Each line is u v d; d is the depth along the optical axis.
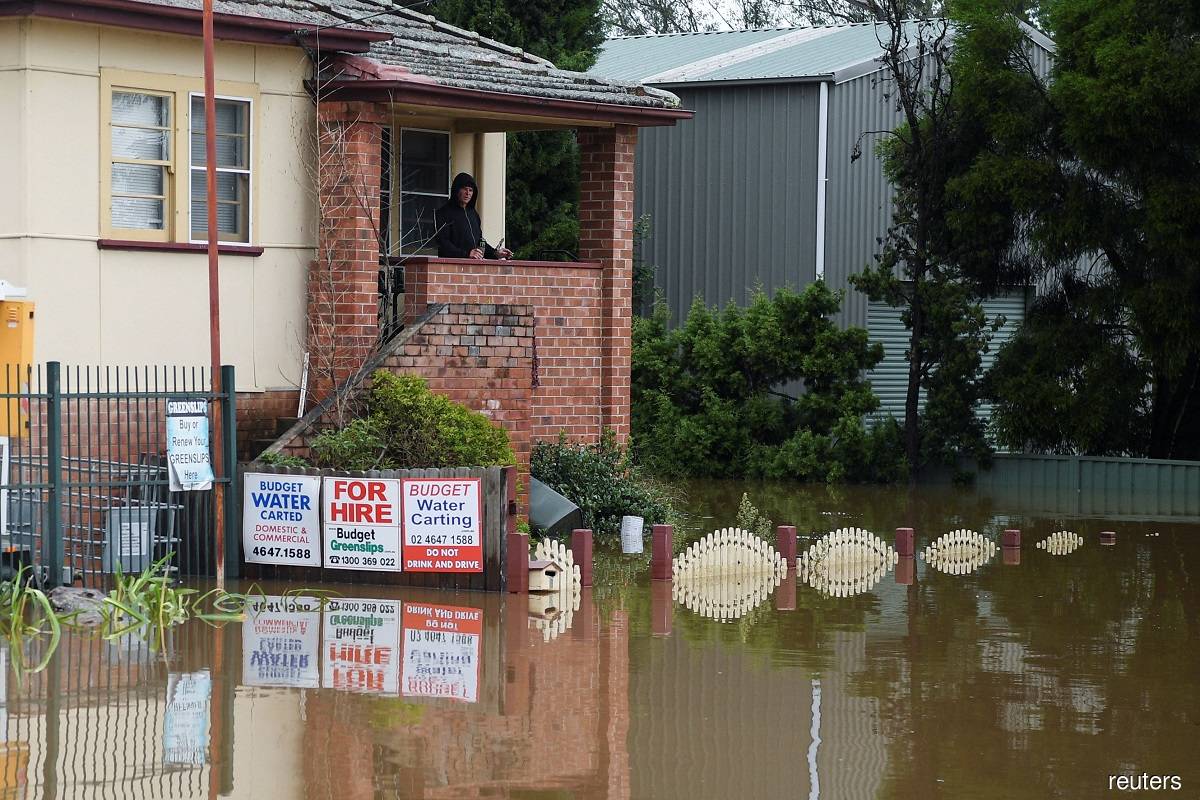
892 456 30.55
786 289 31.09
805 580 18.09
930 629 14.91
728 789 9.39
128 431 15.55
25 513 15.97
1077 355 30.25
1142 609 16.33
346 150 18.91
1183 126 28.23
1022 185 29.44
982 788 9.57
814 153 32.22
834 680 12.47
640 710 11.24
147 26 17.16
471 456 17.75
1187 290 28.75
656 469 30.86
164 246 17.70
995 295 31.75
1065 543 21.56
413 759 9.81
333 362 18.91
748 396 31.23
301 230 19.11
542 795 9.16
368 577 16.30
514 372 18.98
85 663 12.36
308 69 19.06
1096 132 28.34
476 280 20.03
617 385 21.86
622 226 21.86
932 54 30.81
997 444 31.88
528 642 13.63
